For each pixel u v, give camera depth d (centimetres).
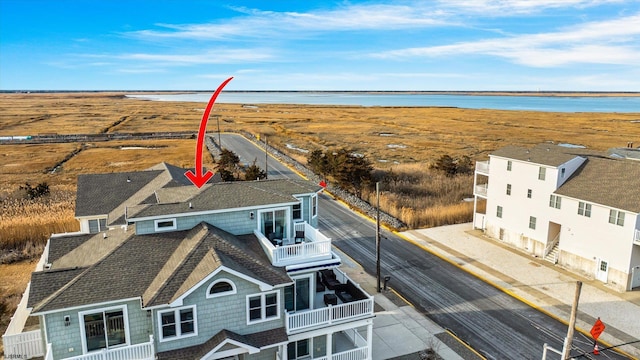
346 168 5481
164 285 1702
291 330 1909
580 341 2378
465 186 5688
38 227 3675
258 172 5547
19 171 6525
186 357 1700
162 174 3469
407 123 13875
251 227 2241
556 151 3784
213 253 1830
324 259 2108
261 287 1806
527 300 2847
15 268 3139
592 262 3183
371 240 3928
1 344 2203
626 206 2920
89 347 1692
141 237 2008
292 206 2361
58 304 1602
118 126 12281
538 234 3594
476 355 2245
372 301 2091
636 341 2378
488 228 4112
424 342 2355
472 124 13650
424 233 4144
